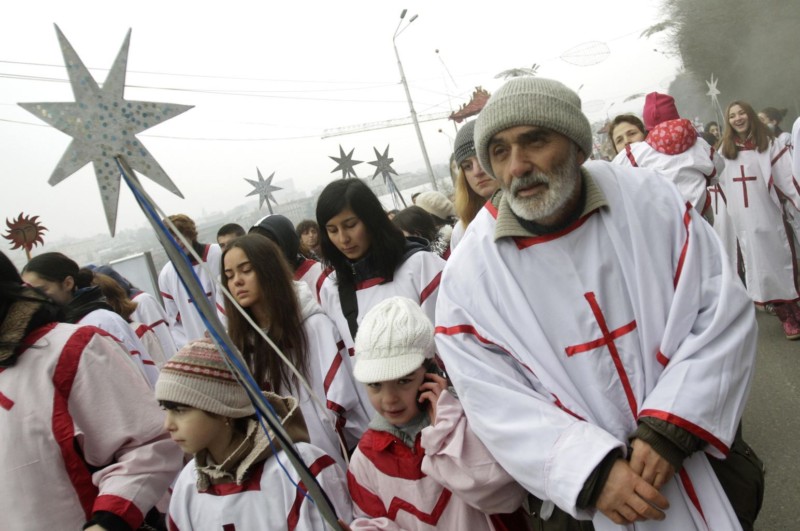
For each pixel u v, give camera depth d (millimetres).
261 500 1829
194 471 1957
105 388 1989
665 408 1479
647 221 1671
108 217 1275
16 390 1901
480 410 1653
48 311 2043
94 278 4578
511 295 1686
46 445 1894
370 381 1883
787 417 3781
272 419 1422
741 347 1546
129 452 1983
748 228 5316
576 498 1456
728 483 1713
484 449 1755
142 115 1298
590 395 1625
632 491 1421
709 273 1633
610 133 4742
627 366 1620
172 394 1795
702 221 1707
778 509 2930
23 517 1846
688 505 1548
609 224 1659
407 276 2869
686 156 3762
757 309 6289
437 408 1823
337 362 2740
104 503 1862
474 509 1849
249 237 2773
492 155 1662
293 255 3848
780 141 5258
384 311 1976
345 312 2930
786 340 5176
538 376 1623
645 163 3912
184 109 1325
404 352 1896
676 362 1547
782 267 5199
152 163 1300
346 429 2725
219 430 1867
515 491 1769
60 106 1249
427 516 1845
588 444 1476
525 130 1563
